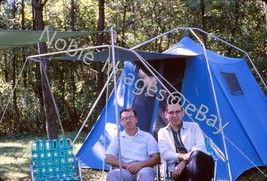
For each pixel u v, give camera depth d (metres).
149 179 4.24
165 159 4.48
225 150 5.40
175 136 4.60
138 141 4.59
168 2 13.12
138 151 4.56
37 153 5.12
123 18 12.75
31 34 4.54
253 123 6.70
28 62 12.33
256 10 12.66
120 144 4.58
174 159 4.42
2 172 6.58
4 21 12.37
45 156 5.14
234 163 5.74
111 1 12.81
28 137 11.31
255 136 6.44
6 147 9.25
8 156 8.05
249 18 12.91
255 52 12.46
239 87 6.96
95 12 12.62
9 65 12.82
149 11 13.45
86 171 6.42
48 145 5.18
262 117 7.16
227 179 5.53
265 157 6.35
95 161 6.57
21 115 12.80
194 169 4.18
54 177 4.99
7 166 7.04
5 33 4.42
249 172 6.21
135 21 13.32
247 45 12.13
